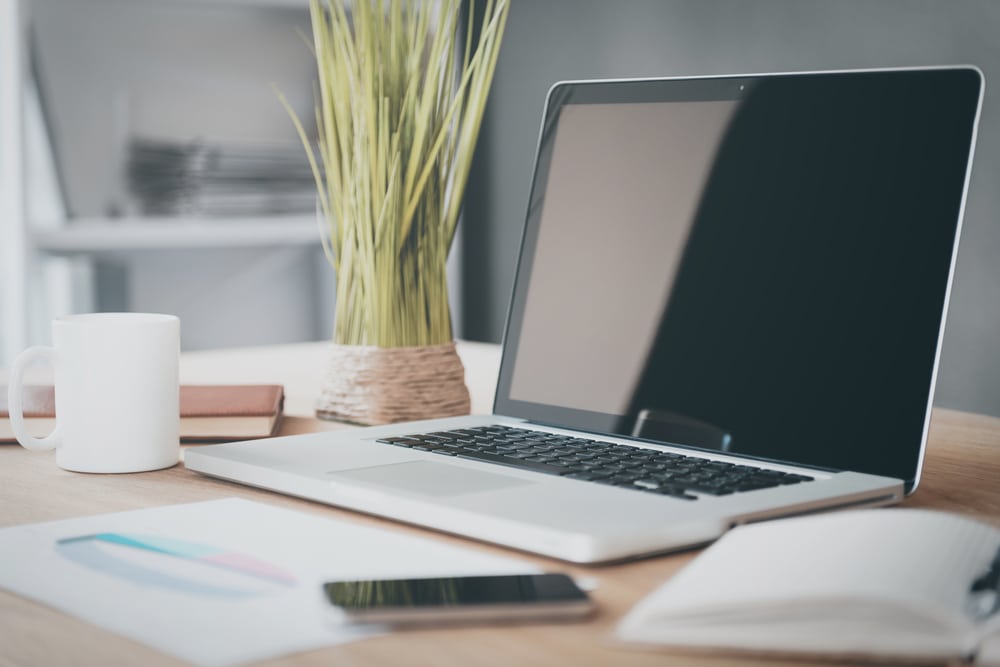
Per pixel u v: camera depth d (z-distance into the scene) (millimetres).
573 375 938
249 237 2758
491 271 3303
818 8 2664
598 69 3049
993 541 539
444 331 1064
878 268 788
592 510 638
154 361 848
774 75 863
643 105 938
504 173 3252
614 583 573
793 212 837
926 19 2502
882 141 799
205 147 2705
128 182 2637
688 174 903
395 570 577
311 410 1135
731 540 550
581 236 961
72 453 845
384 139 1003
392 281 1027
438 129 1030
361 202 1020
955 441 1018
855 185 808
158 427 853
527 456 795
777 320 832
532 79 3186
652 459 794
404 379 1036
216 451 818
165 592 550
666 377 882
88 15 2562
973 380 2531
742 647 460
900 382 765
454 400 1066
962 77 767
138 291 2754
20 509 731
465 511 639
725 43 2820
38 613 524
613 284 932
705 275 878
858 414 780
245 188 2762
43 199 2559
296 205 2834
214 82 2748
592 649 479
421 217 1034
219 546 625
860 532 524
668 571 595
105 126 2605
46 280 2592
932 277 761
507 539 618
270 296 2963
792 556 501
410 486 698
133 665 462
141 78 2648
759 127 866
